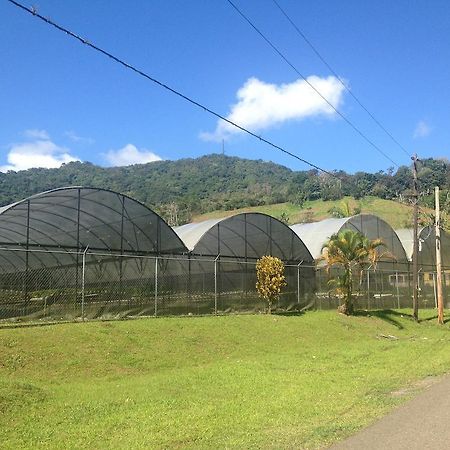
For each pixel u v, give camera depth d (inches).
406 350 855.1
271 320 1033.5
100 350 660.1
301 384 542.9
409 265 1720.0
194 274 1079.0
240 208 4992.6
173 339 771.4
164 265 1031.6
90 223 944.3
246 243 1205.1
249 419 392.2
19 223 852.0
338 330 1067.9
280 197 5428.2
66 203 904.9
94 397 467.8
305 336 964.0
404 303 1660.9
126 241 989.2
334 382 557.6
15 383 455.5
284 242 1296.8
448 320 1509.6
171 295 1029.2
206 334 833.5
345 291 1277.1
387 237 1653.5
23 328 687.7
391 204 4458.7
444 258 1971.0
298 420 389.4
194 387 522.6
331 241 1284.4
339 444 317.7
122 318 905.5
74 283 898.1
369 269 1507.1
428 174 3523.6
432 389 510.3
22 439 342.0
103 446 327.0
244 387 523.8
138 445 326.0
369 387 530.3
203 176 6943.9
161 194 5531.5
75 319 845.8
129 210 999.0
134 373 620.4
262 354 790.5
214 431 358.0
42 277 855.7
